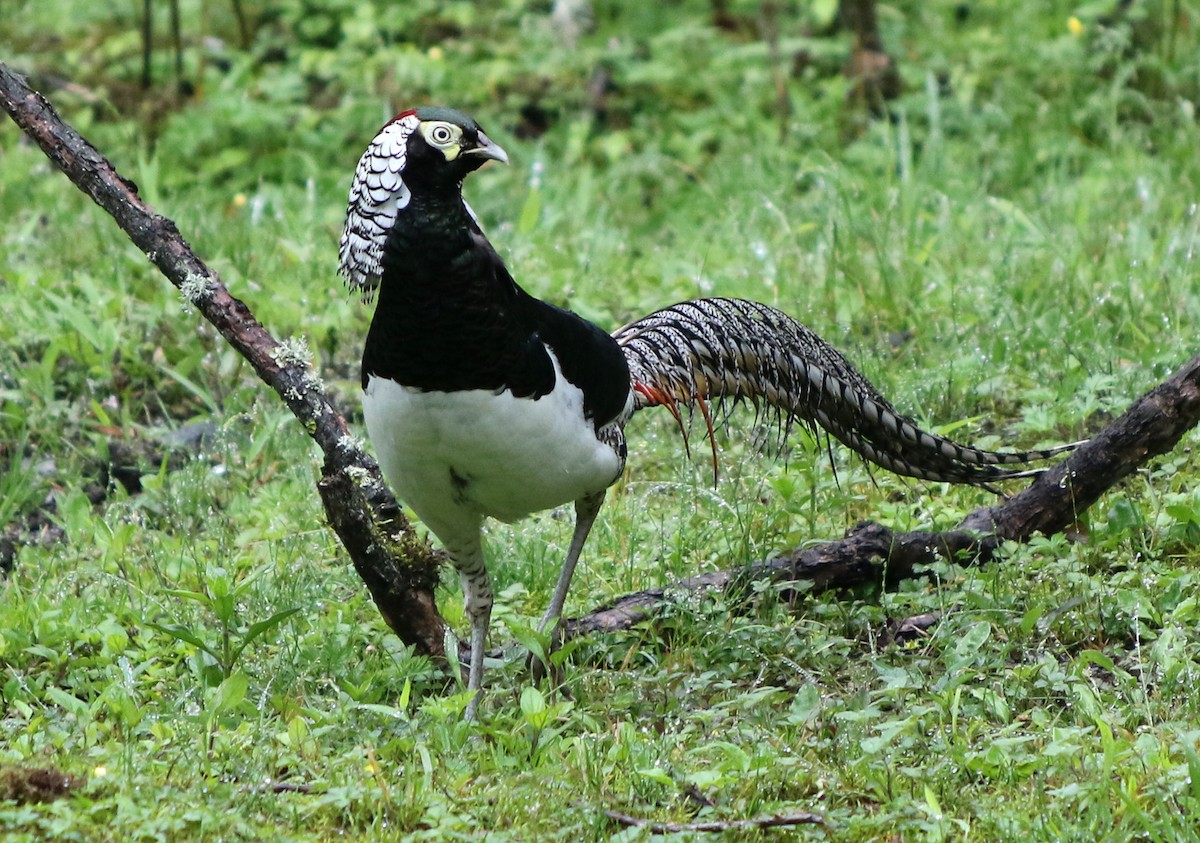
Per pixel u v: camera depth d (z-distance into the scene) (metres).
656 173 18.80
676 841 6.65
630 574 9.88
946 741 7.43
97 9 23.14
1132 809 6.57
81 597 9.79
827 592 9.41
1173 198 15.83
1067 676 8.09
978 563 9.60
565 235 16.33
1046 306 13.45
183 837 6.65
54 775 6.99
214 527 10.93
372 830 6.81
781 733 7.81
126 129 19.59
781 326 9.37
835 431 9.62
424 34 22.41
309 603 9.57
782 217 15.45
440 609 9.46
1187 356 11.95
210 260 14.83
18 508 11.59
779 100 19.88
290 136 19.38
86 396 13.02
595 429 8.03
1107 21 20.41
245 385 13.12
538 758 7.51
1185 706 7.71
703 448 11.73
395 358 7.31
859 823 6.81
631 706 8.25
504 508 7.98
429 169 7.17
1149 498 10.14
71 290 14.53
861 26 19.77
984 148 18.05
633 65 21.31
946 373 12.27
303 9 22.28
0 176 17.98
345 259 7.57
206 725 7.46
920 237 15.32
